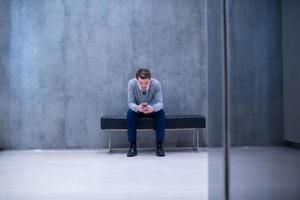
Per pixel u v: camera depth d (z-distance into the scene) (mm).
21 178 3002
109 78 4867
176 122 4383
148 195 2396
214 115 1645
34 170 3365
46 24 4832
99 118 4848
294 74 1621
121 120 4363
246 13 1603
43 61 4832
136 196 2375
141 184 2729
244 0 1605
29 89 4820
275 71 1617
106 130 4836
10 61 4805
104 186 2688
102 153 4488
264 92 1618
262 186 1589
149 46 4887
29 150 4781
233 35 1600
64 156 4258
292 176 1586
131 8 4883
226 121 1601
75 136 4836
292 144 1607
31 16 4820
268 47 1611
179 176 3008
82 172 3250
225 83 1603
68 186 2699
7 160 3973
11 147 4805
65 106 4844
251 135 1610
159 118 4258
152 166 3516
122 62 4875
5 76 4801
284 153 1601
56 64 4844
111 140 4848
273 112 1618
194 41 4914
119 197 2357
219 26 1623
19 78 4816
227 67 1597
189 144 4887
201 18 4914
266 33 1613
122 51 4879
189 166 3482
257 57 1609
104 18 4871
